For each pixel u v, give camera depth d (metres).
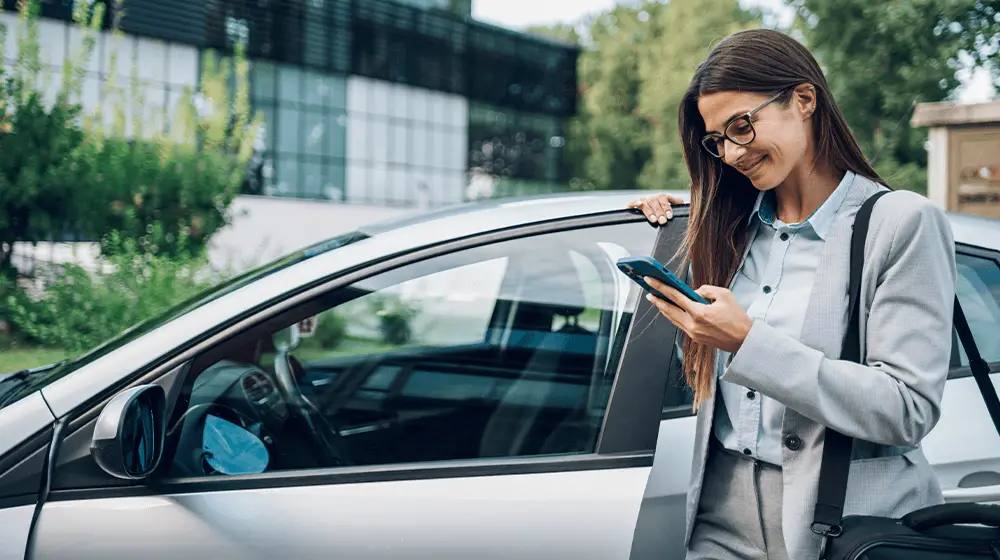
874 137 10.11
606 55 43.94
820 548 1.25
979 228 2.19
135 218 9.23
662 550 1.64
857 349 1.26
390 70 27.59
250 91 23.67
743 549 1.39
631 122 42.50
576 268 1.90
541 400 1.84
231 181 10.30
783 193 1.38
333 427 2.03
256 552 1.61
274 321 1.77
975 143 6.70
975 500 1.88
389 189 27.84
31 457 1.64
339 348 2.18
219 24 22.02
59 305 6.99
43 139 8.85
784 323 1.31
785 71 1.28
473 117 31.78
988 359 2.06
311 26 24.91
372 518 1.64
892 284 1.21
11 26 11.80
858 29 9.57
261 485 1.68
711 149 1.36
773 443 1.34
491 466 1.70
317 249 2.02
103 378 1.71
